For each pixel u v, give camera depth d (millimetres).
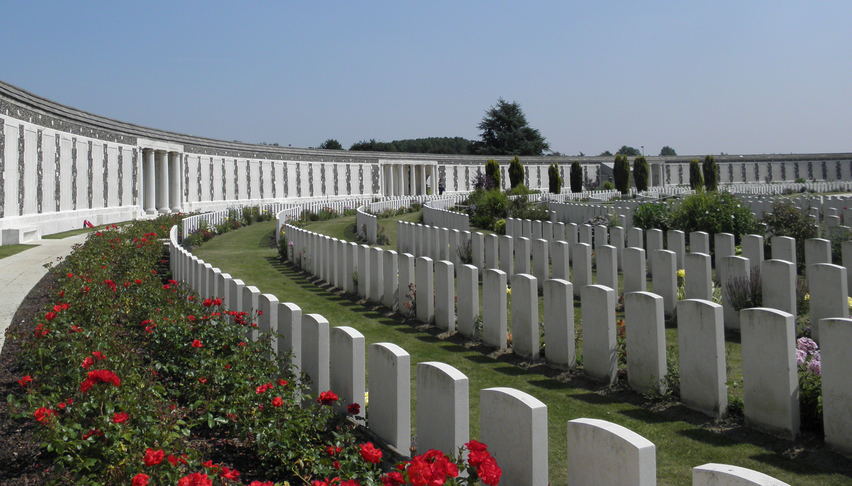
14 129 21578
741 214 17516
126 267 12367
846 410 5148
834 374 5230
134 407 4355
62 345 5910
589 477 3484
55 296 8758
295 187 50094
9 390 6082
